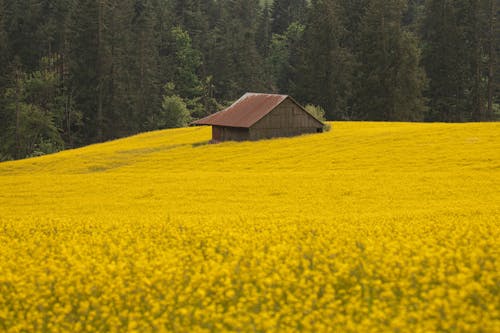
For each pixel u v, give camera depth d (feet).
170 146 284.20
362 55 482.28
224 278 74.59
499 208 120.16
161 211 136.56
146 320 65.77
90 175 200.23
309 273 73.26
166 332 60.44
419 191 149.89
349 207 134.00
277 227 104.53
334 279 70.90
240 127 274.98
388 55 461.78
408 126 303.07
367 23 480.64
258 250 85.46
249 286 70.74
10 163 257.75
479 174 170.91
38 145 428.15
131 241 97.71
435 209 123.34
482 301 62.34
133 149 280.72
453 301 59.93
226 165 220.64
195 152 252.01
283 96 283.59
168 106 485.15
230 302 68.80
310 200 144.46
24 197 163.12
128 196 159.63
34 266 81.15
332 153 226.17
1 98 432.66
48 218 125.59
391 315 62.39
